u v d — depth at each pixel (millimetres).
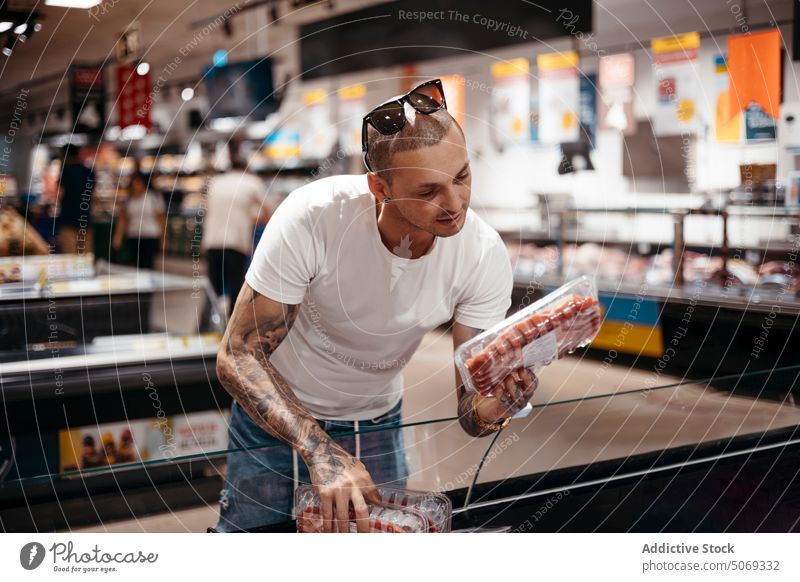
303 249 1117
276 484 849
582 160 4180
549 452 947
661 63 3764
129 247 4023
